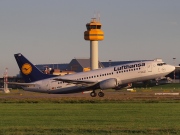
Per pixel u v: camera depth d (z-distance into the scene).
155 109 95.06
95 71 160.12
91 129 59.00
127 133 56.09
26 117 78.81
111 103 116.12
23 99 132.75
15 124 68.12
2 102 124.44
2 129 59.47
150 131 57.25
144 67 155.88
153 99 126.50
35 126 64.38
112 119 74.56
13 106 108.06
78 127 61.78
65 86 162.50
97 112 88.69
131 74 156.12
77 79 160.38
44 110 94.31
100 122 70.38
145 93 181.75
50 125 66.31
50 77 165.50
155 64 155.75
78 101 122.12
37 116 80.62
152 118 75.88
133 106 104.56
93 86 158.00
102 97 146.75
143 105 107.56
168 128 59.62
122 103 115.69
